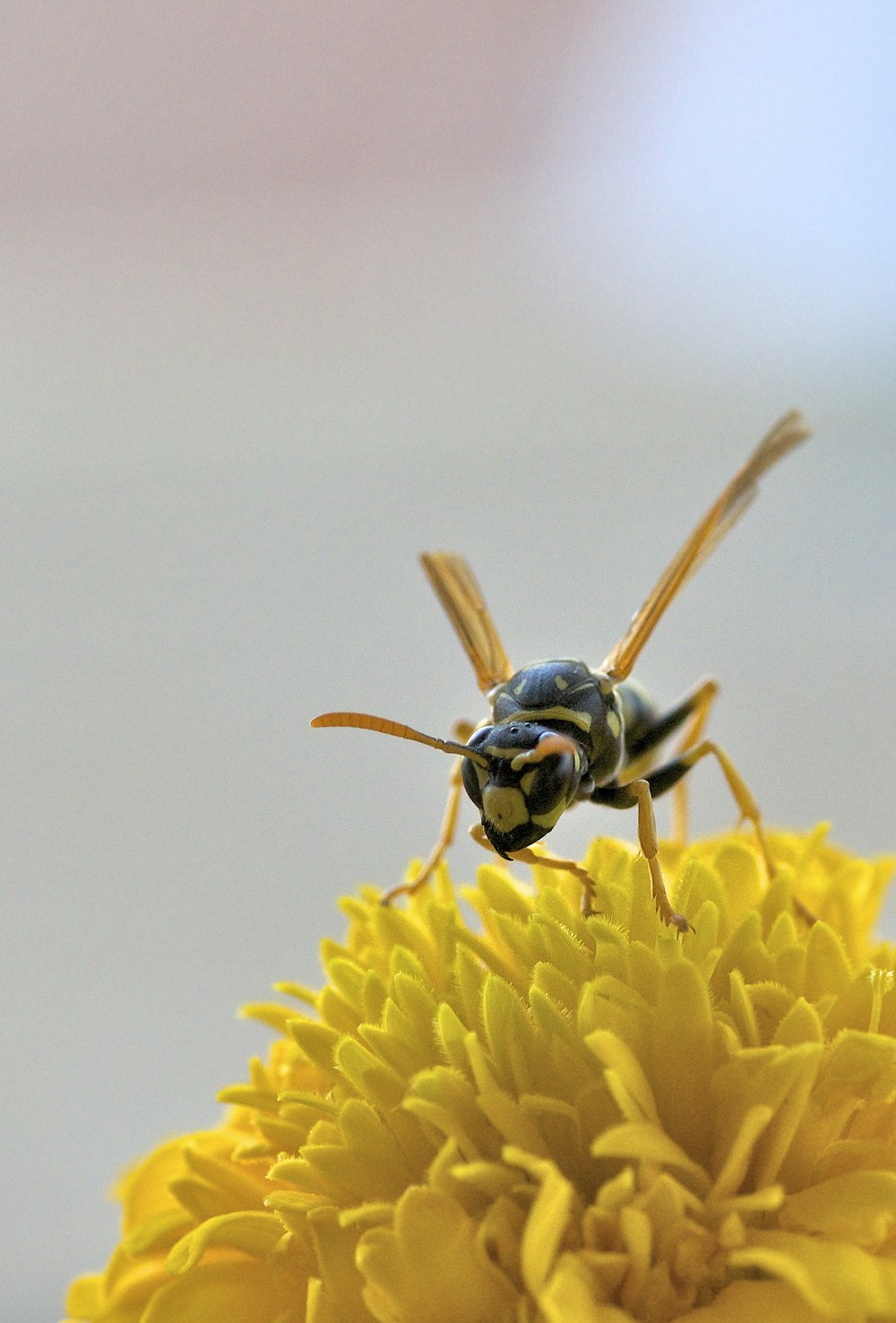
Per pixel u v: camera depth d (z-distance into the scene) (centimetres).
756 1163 10
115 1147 17
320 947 11
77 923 21
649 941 10
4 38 42
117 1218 17
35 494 37
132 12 42
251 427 40
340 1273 10
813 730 23
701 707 12
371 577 32
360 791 25
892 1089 10
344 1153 10
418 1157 10
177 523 35
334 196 48
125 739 27
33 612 32
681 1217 10
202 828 24
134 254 46
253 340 43
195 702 28
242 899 22
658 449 38
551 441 38
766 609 28
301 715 27
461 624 12
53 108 44
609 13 47
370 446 39
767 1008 10
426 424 40
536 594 30
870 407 38
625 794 12
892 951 10
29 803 25
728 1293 10
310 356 42
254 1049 19
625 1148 10
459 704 27
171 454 39
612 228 48
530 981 10
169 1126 18
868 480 34
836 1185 10
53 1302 15
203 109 45
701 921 10
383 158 48
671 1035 10
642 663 26
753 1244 10
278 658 29
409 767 25
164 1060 19
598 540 33
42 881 22
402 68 46
